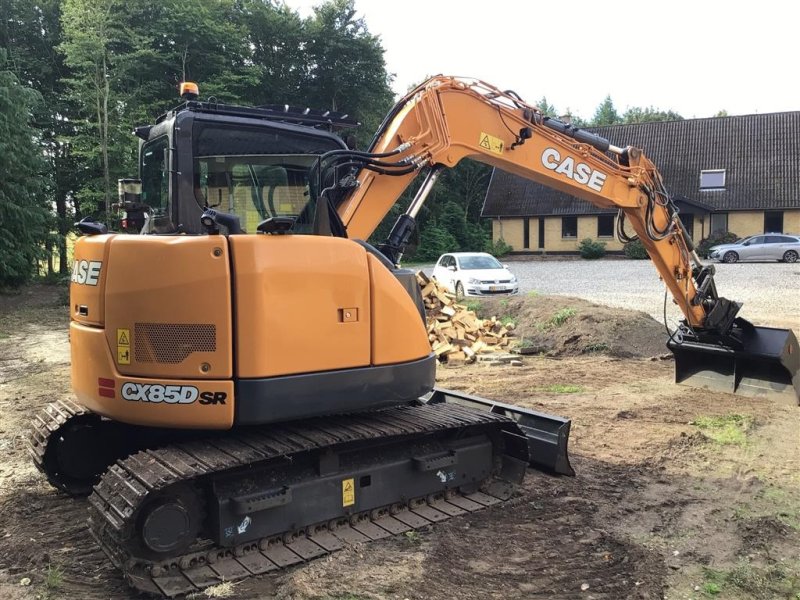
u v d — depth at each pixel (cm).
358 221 525
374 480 446
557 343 1165
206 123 447
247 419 379
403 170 537
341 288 409
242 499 381
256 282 377
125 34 2469
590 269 2828
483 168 5503
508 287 1778
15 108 1947
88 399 409
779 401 787
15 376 991
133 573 360
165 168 459
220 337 374
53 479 502
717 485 538
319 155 477
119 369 385
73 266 443
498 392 857
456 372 1002
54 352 1189
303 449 393
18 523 466
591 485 536
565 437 551
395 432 431
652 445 636
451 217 4700
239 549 393
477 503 490
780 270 2469
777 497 512
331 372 405
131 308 380
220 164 453
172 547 365
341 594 358
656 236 716
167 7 2731
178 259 374
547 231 4022
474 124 589
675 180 3772
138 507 337
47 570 396
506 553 418
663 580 384
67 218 2741
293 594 356
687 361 875
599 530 453
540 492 518
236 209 457
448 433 498
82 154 2362
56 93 2833
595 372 973
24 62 2780
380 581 372
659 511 486
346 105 3834
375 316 426
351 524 441
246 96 3166
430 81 577
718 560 411
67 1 2303
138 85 2575
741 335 806
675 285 752
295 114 514
